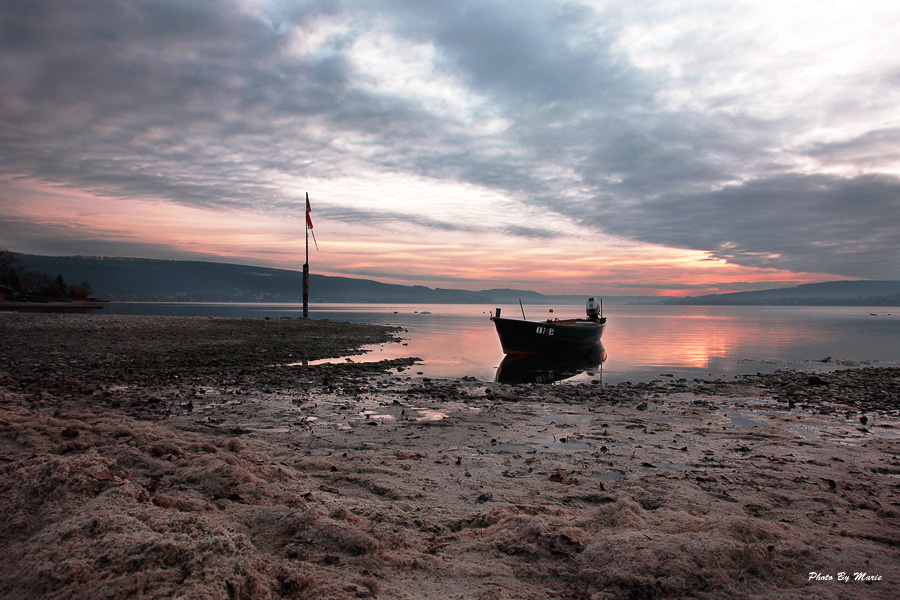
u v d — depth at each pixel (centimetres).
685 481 534
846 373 1788
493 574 286
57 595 209
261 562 253
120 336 2409
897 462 647
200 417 846
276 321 3838
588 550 304
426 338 3406
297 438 711
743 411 1040
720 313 12888
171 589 213
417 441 714
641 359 2334
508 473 548
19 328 2523
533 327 2358
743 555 298
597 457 635
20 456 422
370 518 374
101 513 269
